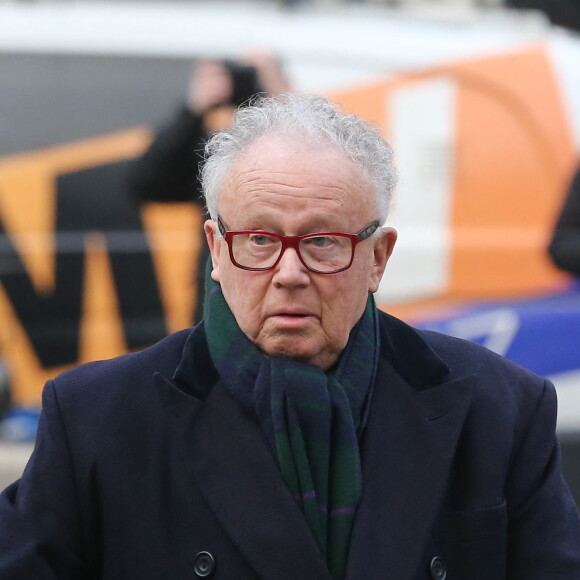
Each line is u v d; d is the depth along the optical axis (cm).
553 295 1402
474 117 1417
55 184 1385
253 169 594
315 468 606
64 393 636
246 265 600
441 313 1388
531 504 644
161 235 1380
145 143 1386
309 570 584
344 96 1414
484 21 1460
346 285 600
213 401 629
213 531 603
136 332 1372
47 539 601
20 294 1369
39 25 1420
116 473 612
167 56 1408
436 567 610
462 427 643
